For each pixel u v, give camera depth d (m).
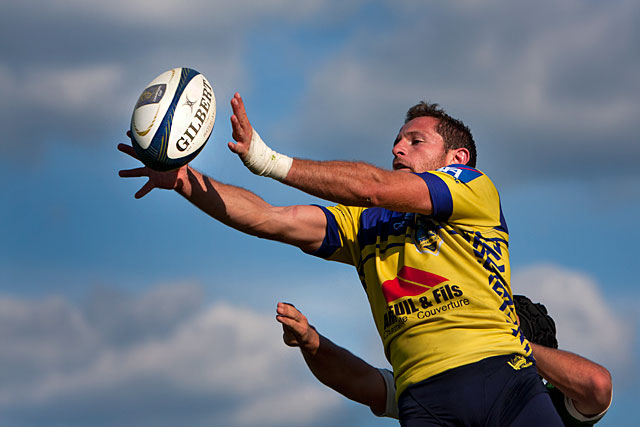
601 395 13.30
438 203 11.91
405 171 12.80
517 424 11.39
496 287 12.09
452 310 11.88
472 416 11.45
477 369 11.56
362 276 13.27
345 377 14.34
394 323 12.22
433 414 11.63
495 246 12.31
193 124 11.78
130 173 12.83
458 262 12.00
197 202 12.97
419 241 12.27
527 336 14.62
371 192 11.52
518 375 11.67
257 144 11.37
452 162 14.05
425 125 14.16
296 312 13.81
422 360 11.88
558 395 14.23
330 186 11.47
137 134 11.68
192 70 12.34
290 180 11.52
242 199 13.22
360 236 13.12
